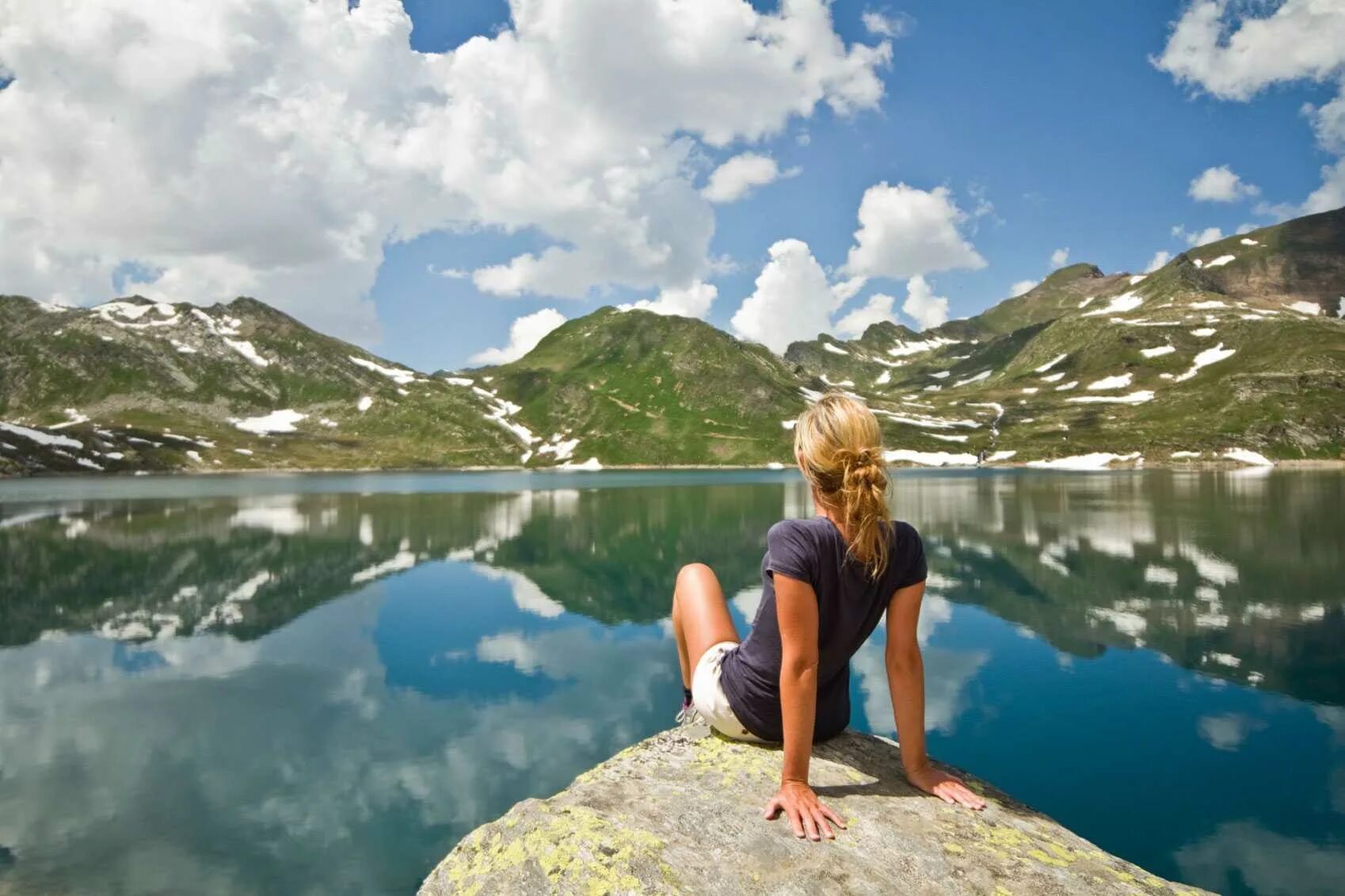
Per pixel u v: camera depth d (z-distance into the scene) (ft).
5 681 56.80
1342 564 95.40
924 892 10.77
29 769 41.34
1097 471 440.04
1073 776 38.01
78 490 311.06
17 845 33.71
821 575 12.64
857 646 13.80
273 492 299.17
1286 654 57.47
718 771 14.32
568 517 178.81
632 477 470.39
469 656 62.28
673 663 60.08
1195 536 123.75
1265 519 146.30
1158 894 11.30
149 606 81.51
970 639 62.69
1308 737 42.04
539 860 11.40
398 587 91.76
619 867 11.00
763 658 13.94
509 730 46.44
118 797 38.22
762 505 216.54
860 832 12.23
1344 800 35.01
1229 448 494.59
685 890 10.57
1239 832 32.50
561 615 77.05
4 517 180.96
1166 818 33.73
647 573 101.50
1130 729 43.60
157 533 146.61
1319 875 29.32
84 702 51.93
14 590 90.27
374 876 31.35
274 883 30.76
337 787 39.17
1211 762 39.14
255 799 38.01
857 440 12.85
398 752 43.42
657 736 18.43
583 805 13.08
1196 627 65.77
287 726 47.32
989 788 14.70
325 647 65.10
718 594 16.61
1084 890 11.14
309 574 100.73
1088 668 54.90
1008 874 11.38
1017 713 46.34
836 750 15.43
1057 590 81.92
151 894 30.32
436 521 170.19
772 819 12.45
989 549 111.86
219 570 103.91
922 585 13.64
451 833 34.71
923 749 14.19
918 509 177.06
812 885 10.76
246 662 60.95
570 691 53.57
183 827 35.35
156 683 55.98
